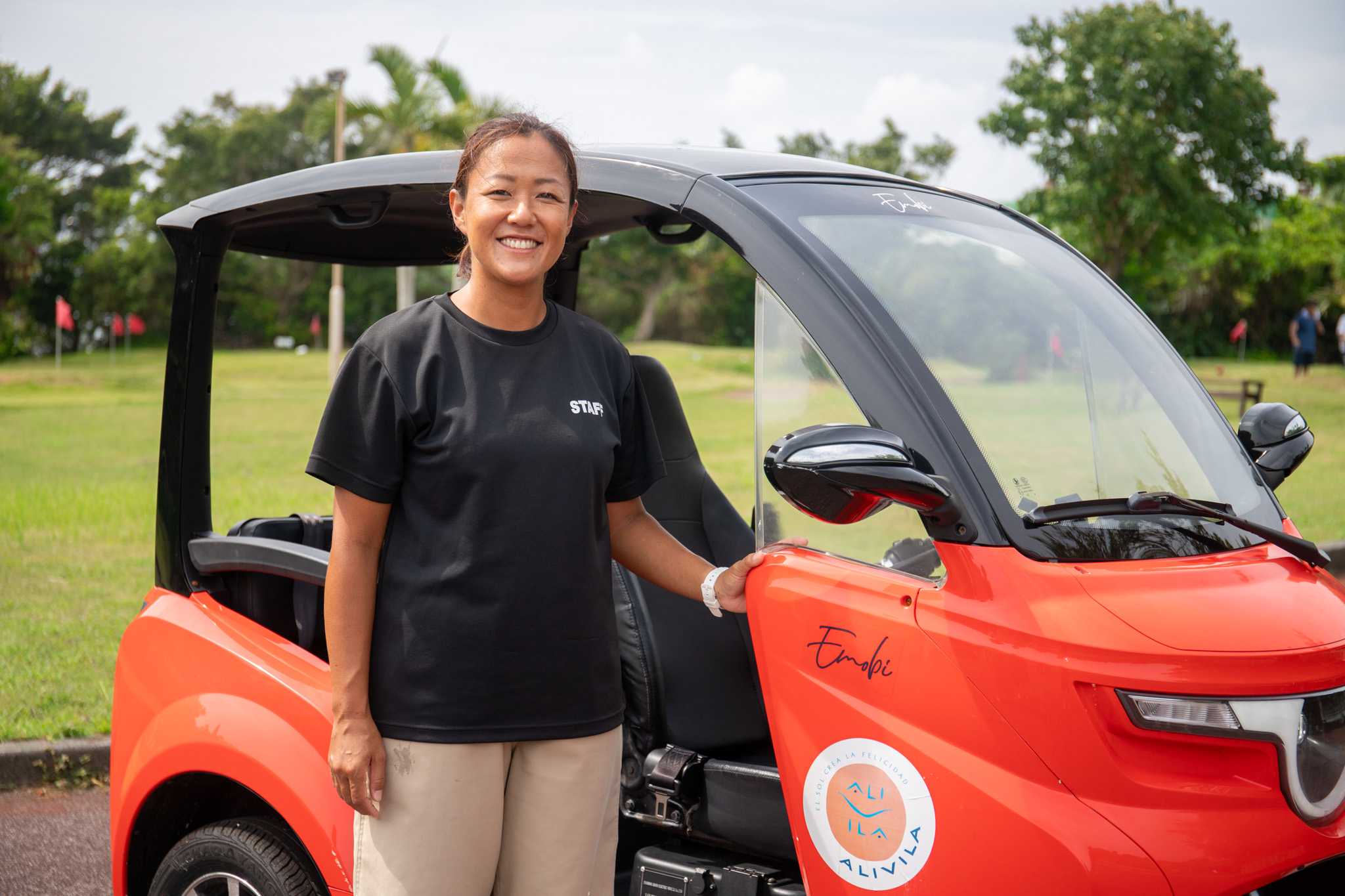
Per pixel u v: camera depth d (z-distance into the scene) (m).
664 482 2.95
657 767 2.45
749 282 50.66
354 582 1.86
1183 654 1.58
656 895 2.35
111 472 12.63
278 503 9.67
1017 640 1.65
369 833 1.91
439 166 2.53
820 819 1.83
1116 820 1.57
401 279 17.98
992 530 1.73
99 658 5.52
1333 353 41.62
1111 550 1.77
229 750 2.34
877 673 1.78
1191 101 30.98
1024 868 1.60
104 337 60.03
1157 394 2.19
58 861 3.81
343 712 1.86
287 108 61.16
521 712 1.86
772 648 1.95
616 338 2.07
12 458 14.09
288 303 61.69
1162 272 40.22
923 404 1.82
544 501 1.83
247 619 2.57
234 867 2.39
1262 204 32.88
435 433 1.82
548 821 1.93
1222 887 1.54
